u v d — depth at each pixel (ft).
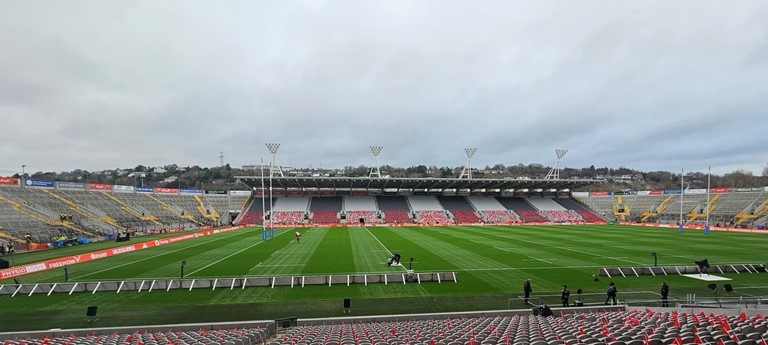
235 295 81.51
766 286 87.61
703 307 69.41
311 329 56.44
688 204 324.60
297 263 118.73
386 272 105.19
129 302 76.89
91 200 248.73
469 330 50.90
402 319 66.33
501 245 160.97
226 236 211.61
